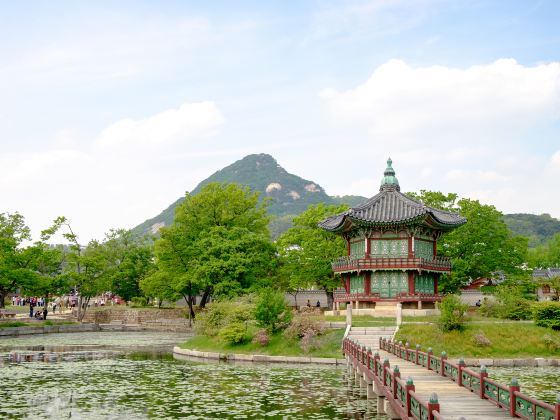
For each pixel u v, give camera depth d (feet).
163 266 325.83
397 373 86.28
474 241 277.85
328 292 318.65
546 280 317.42
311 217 314.76
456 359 174.19
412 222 232.32
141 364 175.52
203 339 215.31
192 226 334.85
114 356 199.52
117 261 439.22
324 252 298.76
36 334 299.99
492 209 278.46
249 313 207.00
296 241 315.17
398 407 81.71
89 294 356.59
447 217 250.98
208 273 298.15
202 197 334.85
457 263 269.03
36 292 320.50
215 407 108.17
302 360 178.09
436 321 192.13
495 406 79.30
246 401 114.01
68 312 395.34
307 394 121.70
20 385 134.00
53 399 116.26
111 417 99.66
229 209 340.18
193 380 141.69
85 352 213.46
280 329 198.90
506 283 276.62
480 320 213.05
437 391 91.35
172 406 109.09
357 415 101.04
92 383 137.18
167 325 354.54
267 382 138.10
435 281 251.39
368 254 239.09
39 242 309.42
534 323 195.11
